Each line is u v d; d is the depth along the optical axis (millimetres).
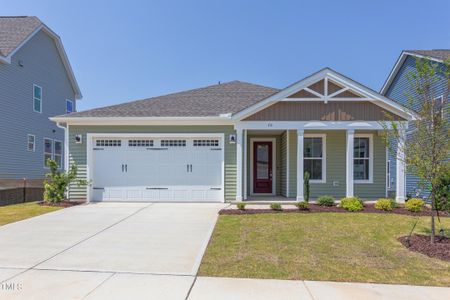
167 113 12742
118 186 12695
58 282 4648
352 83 11680
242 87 16594
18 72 17844
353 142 12273
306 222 8562
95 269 5230
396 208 10445
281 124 11883
